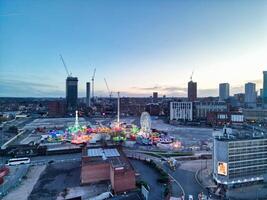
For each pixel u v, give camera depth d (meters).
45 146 190.38
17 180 124.81
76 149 188.00
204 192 107.50
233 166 113.69
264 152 119.19
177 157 168.25
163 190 110.50
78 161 161.25
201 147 197.88
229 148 112.75
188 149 191.38
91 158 130.62
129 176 111.44
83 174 120.00
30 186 117.19
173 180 122.62
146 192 100.19
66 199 97.94
